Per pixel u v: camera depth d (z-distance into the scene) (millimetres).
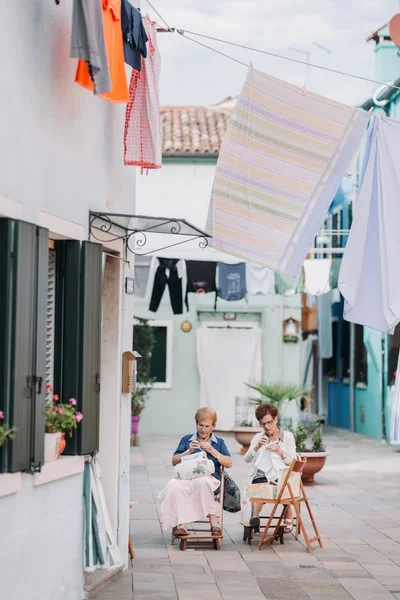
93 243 8375
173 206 26812
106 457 9469
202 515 10719
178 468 10820
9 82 6918
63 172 7992
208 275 20406
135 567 9766
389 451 22672
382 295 9523
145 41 8758
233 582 9172
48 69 7652
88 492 8453
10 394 6770
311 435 17750
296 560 10242
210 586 9000
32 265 7105
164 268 20062
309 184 9500
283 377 26484
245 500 11297
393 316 9398
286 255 9508
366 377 27422
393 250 9461
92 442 8352
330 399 32188
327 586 9070
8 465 6723
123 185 9711
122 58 8203
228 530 11984
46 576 7516
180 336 26578
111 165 9297
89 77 7789
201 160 26781
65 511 7961
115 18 8102
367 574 9602
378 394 25609
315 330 31141
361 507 14070
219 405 26328
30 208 7301
